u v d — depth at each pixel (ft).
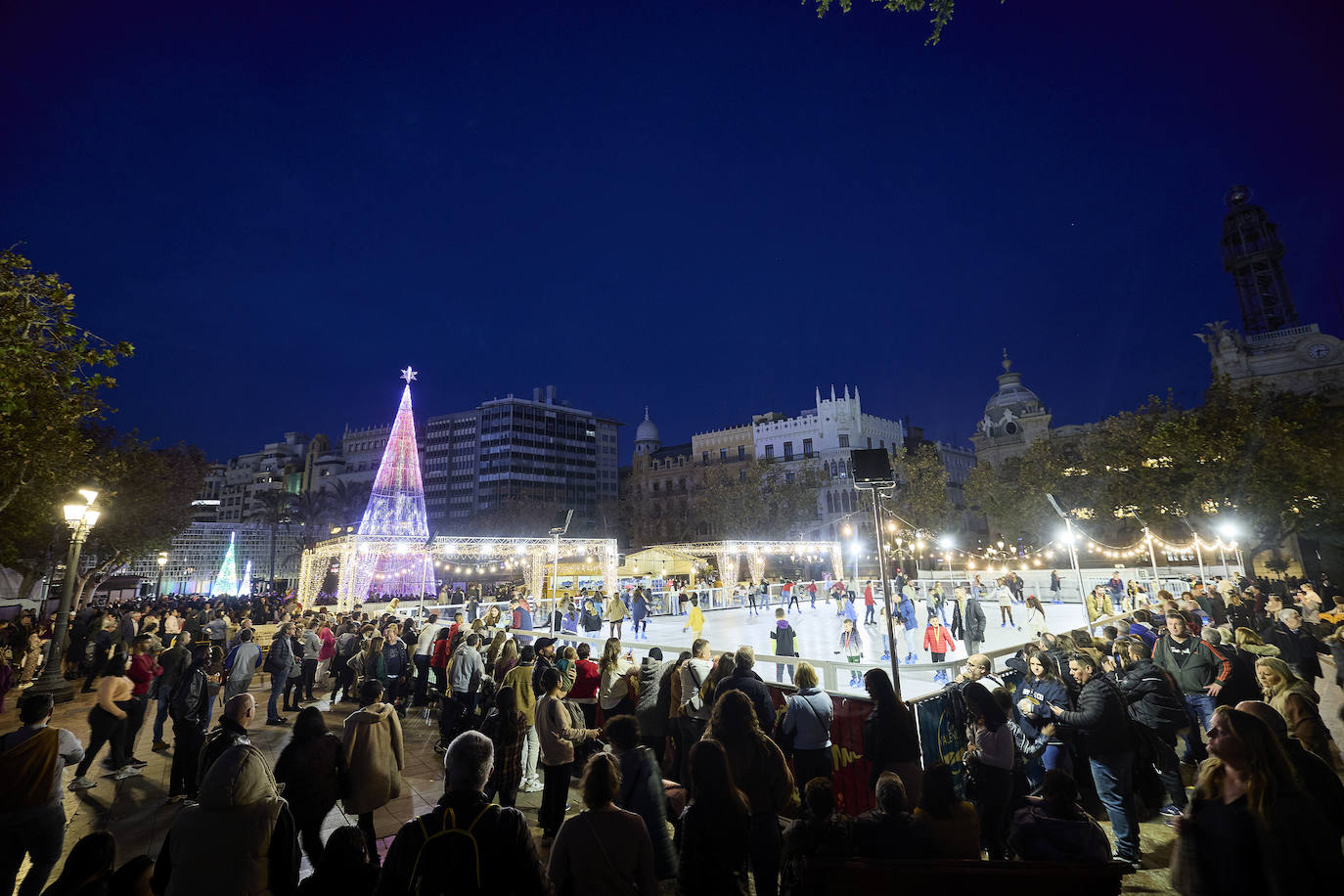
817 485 201.26
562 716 21.58
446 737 30.81
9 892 14.53
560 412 339.98
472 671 31.04
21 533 64.08
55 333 31.99
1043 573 118.32
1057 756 19.94
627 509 271.90
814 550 139.44
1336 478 81.97
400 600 108.88
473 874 10.52
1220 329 153.48
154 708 48.19
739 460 247.91
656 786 16.90
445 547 96.48
